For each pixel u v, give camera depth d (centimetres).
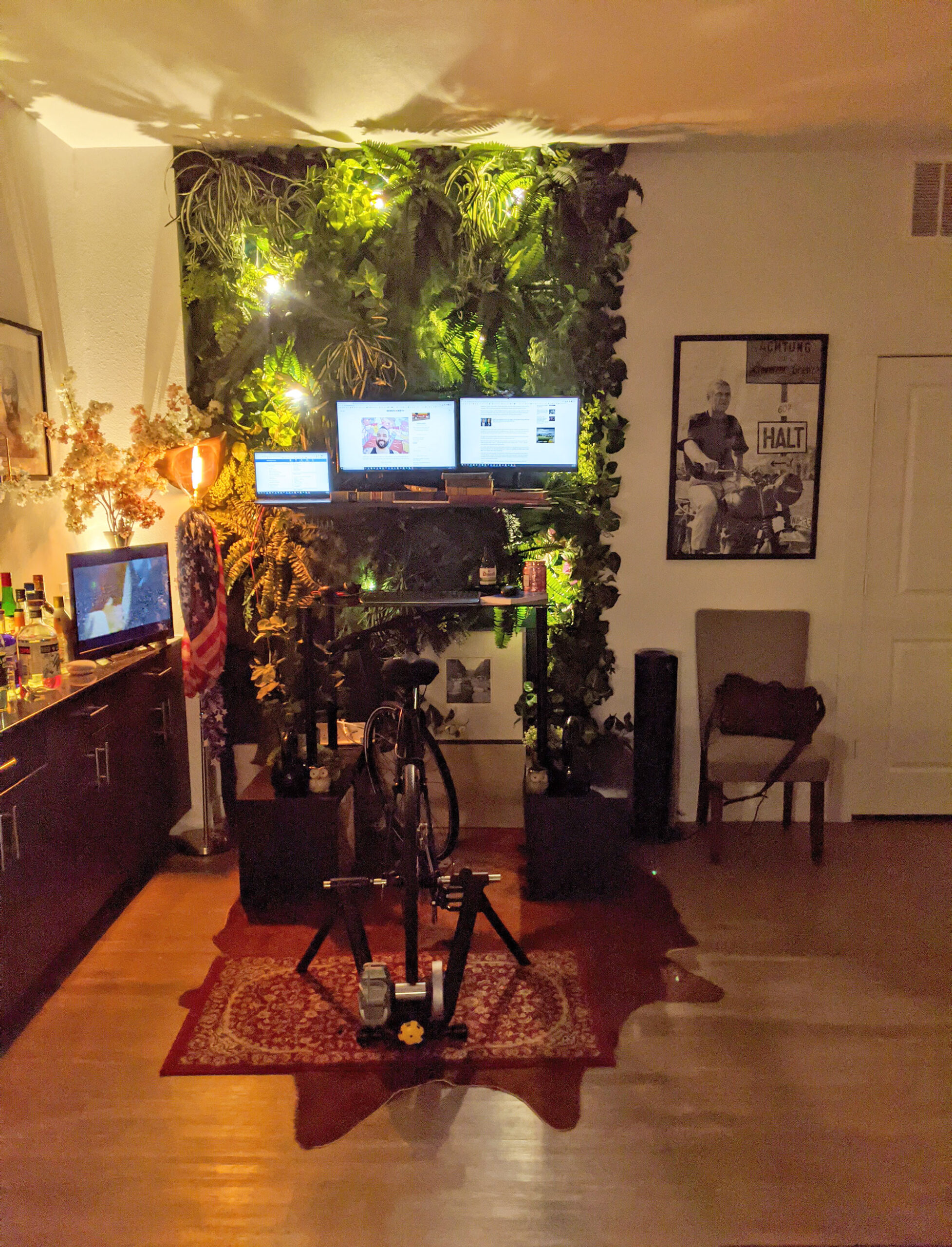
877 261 365
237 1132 208
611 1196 188
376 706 376
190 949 293
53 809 258
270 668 363
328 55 272
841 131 336
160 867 357
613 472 376
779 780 346
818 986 268
